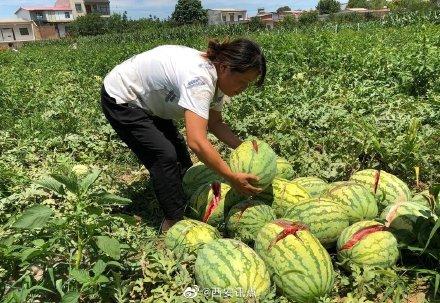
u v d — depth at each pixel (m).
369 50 11.91
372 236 3.16
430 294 3.11
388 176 3.95
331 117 5.97
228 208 3.86
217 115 4.19
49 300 3.20
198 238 3.40
